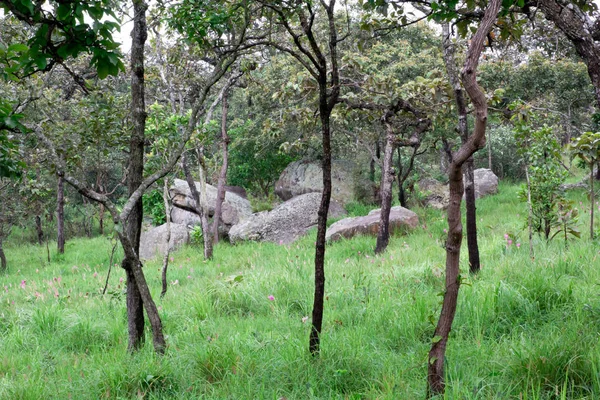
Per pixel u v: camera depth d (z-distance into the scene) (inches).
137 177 243.0
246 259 565.3
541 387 162.6
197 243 744.3
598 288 248.2
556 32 297.1
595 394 153.9
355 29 556.4
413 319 237.9
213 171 1026.7
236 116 1121.4
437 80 307.1
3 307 373.4
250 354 206.8
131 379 190.5
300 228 746.2
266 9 216.4
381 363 193.9
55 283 464.8
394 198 899.4
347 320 261.4
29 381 198.1
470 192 336.8
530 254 347.6
